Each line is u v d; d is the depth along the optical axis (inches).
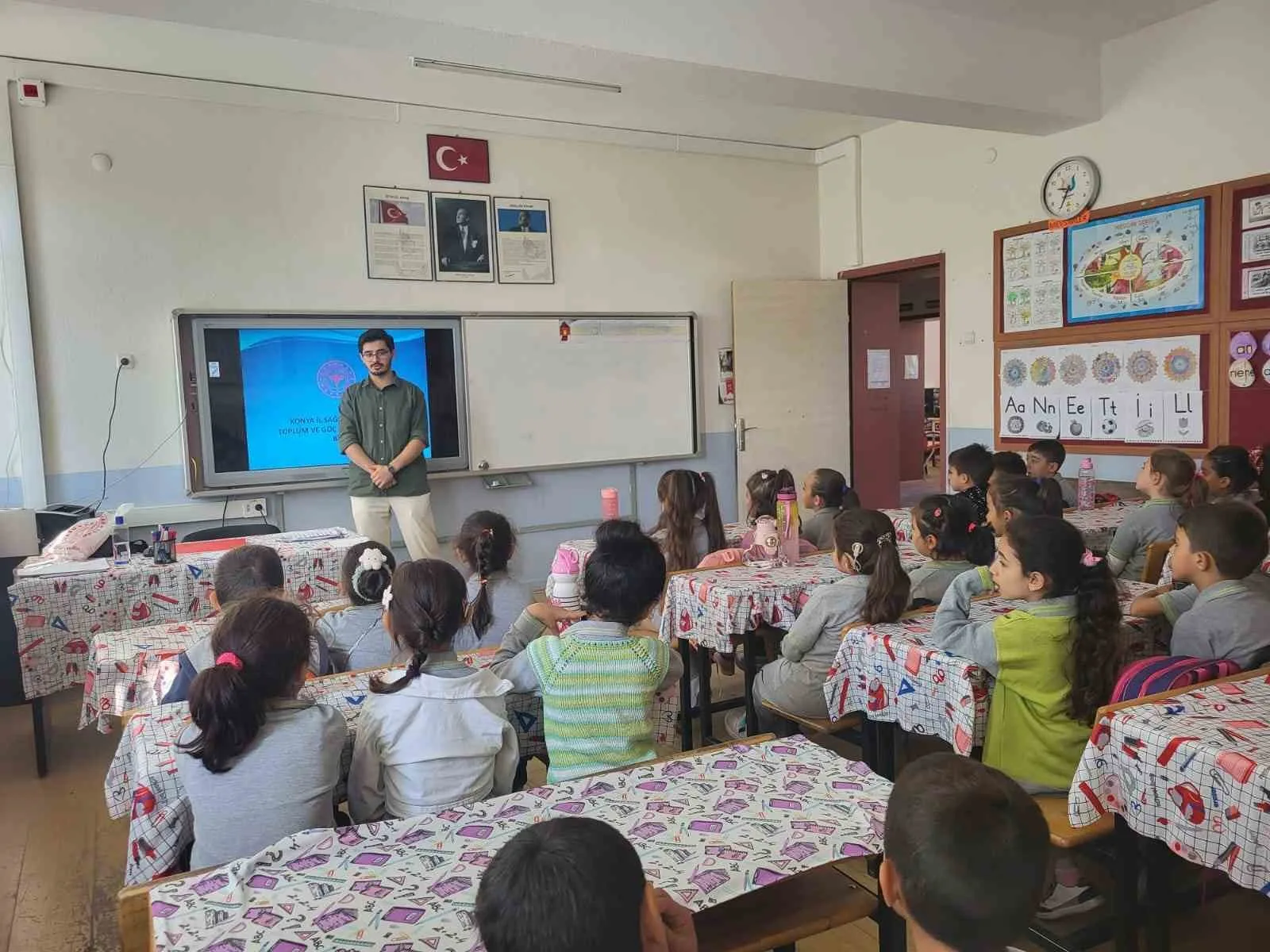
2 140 162.1
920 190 229.6
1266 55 159.5
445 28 118.1
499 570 104.3
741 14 139.4
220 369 183.0
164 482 180.2
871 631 84.9
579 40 126.2
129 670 93.7
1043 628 72.3
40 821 111.0
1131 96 179.8
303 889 44.1
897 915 51.1
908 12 157.0
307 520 194.9
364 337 185.0
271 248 187.9
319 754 58.5
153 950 39.8
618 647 70.2
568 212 222.8
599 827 33.7
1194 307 172.7
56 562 128.8
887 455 271.9
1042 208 199.8
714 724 130.2
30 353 165.9
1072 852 80.0
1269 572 94.0
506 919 31.2
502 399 215.0
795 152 255.0
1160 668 67.4
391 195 199.8
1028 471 166.7
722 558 123.0
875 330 267.0
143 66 171.8
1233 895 83.3
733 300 245.1
